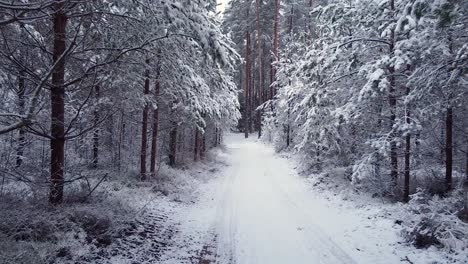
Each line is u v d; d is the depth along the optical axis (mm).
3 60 5750
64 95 7434
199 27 6285
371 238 7516
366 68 10680
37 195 6793
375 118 11930
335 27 12273
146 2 6020
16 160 7988
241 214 10031
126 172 13078
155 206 9812
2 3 3961
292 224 8953
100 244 6156
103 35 6766
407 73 10453
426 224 7031
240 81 53531
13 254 4500
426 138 11883
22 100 6129
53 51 6680
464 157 12977
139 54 7602
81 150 11922
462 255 5875
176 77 8289
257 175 17922
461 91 9438
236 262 6375
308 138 16734
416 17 6055
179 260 6270
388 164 11961
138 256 6137
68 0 4641
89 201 7688
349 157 15125
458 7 5609
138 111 13961
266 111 36312
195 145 20938
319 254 6773
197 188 14078
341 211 10234
